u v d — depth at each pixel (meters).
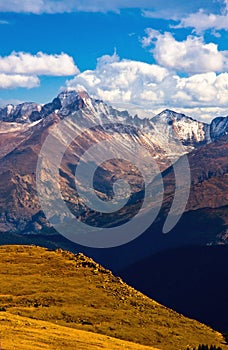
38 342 75.44
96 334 90.38
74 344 78.12
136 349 84.06
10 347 69.44
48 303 105.38
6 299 105.50
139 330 99.31
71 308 104.12
